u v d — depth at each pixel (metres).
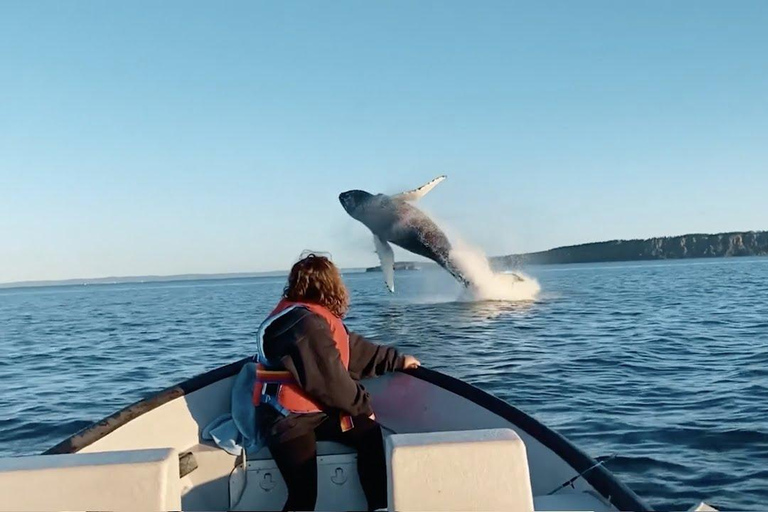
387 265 20.05
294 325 3.28
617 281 47.56
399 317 20.36
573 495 3.09
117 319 29.72
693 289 34.91
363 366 3.96
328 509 3.41
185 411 3.90
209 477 3.62
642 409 8.33
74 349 17.86
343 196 20.02
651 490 5.62
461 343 14.59
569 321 18.97
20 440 8.45
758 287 35.38
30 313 38.84
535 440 3.55
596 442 7.00
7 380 13.09
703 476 5.89
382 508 3.34
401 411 4.07
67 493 2.47
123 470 2.50
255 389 3.41
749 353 12.67
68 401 10.70
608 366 11.55
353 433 3.33
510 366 11.66
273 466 3.51
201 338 19.36
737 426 7.38
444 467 2.49
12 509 2.45
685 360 12.05
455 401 3.94
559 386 9.88
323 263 3.53
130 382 12.30
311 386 3.22
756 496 5.42
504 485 2.49
